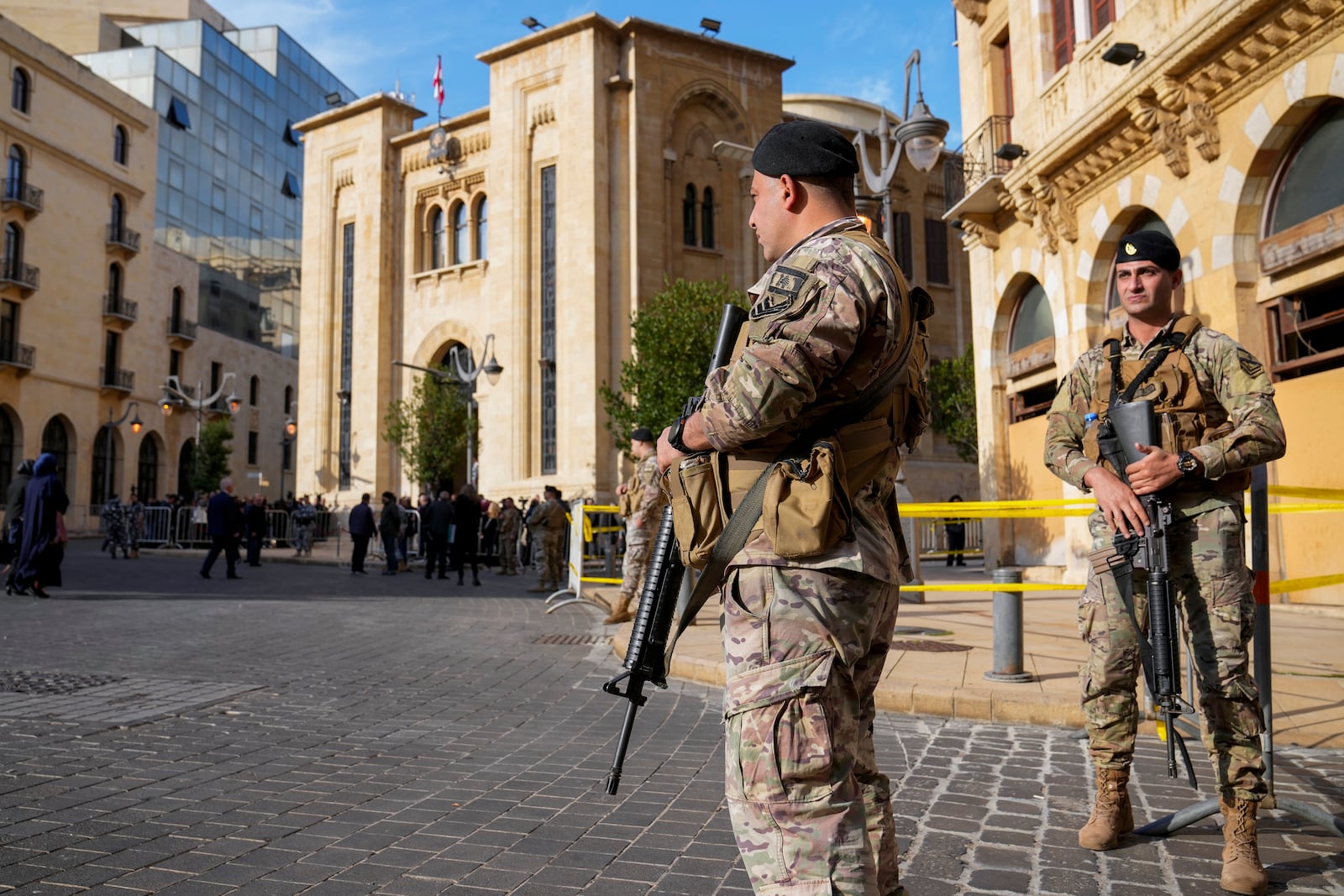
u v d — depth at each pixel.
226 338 57.97
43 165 42.22
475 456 33.16
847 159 2.06
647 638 2.03
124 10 66.31
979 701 5.52
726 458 1.93
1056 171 13.31
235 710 5.77
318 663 7.79
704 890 2.97
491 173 36.09
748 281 35.62
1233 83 10.20
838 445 1.87
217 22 71.19
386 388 38.38
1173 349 3.14
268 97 66.88
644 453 10.39
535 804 3.90
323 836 3.48
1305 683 5.75
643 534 10.45
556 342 33.97
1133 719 3.33
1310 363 9.70
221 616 11.33
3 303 40.47
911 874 3.08
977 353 16.89
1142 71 10.91
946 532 22.45
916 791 4.06
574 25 33.53
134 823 3.61
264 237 65.44
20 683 6.47
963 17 17.00
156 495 50.66
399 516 21.80
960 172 16.75
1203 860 3.19
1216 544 3.01
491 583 19.30
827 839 1.72
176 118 56.69
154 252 50.28
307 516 28.36
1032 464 15.41
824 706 1.78
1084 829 3.35
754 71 36.16
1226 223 10.47
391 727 5.40
